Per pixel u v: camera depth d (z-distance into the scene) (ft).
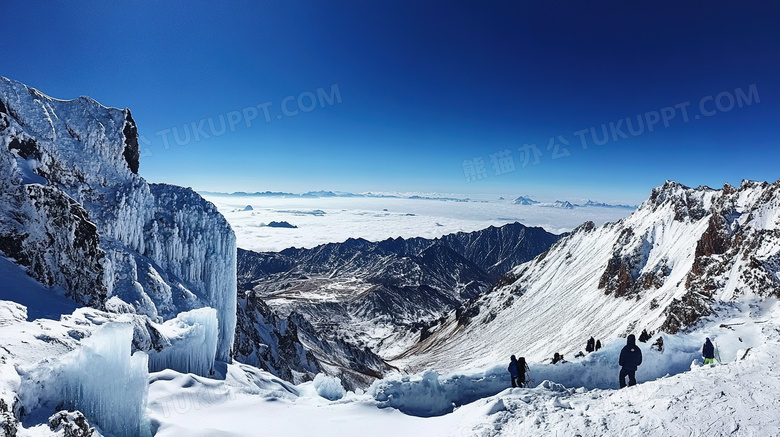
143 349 63.72
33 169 82.07
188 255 113.80
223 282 123.24
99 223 90.02
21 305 57.72
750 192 490.49
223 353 116.98
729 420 34.88
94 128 97.60
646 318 407.03
